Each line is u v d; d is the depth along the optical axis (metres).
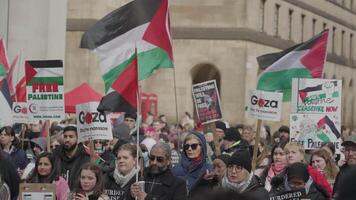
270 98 16.86
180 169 13.59
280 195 11.94
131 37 15.01
